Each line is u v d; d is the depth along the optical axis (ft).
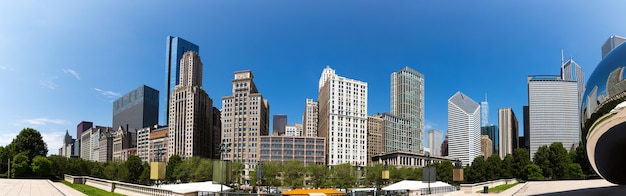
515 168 268.00
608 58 26.04
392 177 312.09
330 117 643.45
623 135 25.41
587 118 27.27
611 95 25.11
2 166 280.31
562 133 558.56
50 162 274.36
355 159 651.66
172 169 315.17
